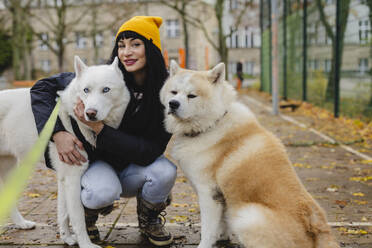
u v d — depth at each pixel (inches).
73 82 96.0
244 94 728.3
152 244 105.3
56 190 161.0
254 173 90.4
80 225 95.9
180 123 102.0
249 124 101.2
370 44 286.2
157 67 104.0
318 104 407.8
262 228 81.6
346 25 323.6
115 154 102.7
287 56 547.2
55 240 108.1
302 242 80.3
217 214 97.2
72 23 1085.1
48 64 1461.6
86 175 96.3
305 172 179.6
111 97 92.9
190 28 1290.6
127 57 101.2
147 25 102.7
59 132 91.7
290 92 532.1
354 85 315.6
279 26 588.1
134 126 101.7
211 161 97.3
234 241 109.9
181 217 126.0
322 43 391.2
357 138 248.5
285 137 267.1
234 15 1162.6
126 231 115.4
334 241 81.9
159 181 98.9
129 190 106.3
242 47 1402.6
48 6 1126.4
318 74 407.2
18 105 99.1
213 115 99.4
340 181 163.3
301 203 84.2
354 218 121.0
